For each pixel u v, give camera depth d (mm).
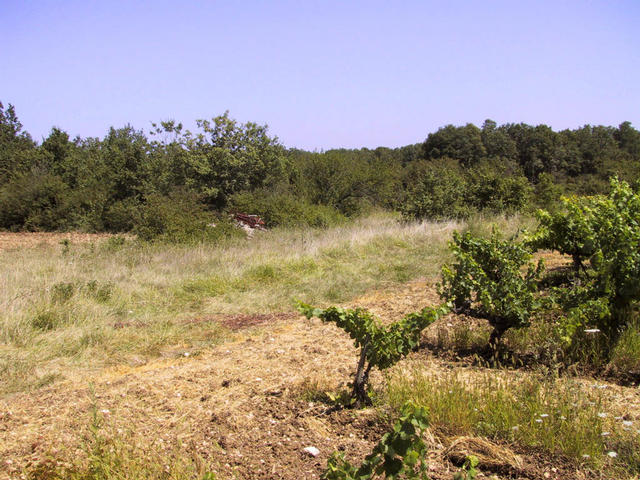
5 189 24953
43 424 3902
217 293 8391
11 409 4242
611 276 4840
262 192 21266
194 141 23141
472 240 5363
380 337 3906
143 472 2928
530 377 4020
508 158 71125
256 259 10445
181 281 8914
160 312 7418
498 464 2949
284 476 2998
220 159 22562
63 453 3342
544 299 4906
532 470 2895
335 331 6301
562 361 4508
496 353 4633
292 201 18641
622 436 3111
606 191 32438
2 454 3412
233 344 6027
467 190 17547
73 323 6617
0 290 7527
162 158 23828
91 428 3275
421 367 4617
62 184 25141
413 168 31125
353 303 7754
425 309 4078
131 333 6387
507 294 4867
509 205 16859
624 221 5152
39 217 23719
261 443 3436
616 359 4363
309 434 3539
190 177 22906
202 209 15164
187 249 11633
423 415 2408
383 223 16656
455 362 4891
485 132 74812
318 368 4934
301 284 8984
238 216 19297
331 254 11305
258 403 4125
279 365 5102
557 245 6449
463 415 3451
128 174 23312
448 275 5160
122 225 22406
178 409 4090
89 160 30062
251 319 7133
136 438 3506
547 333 5004
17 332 6035
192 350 5840
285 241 12898
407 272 9648
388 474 2371
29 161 32219
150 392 4488
